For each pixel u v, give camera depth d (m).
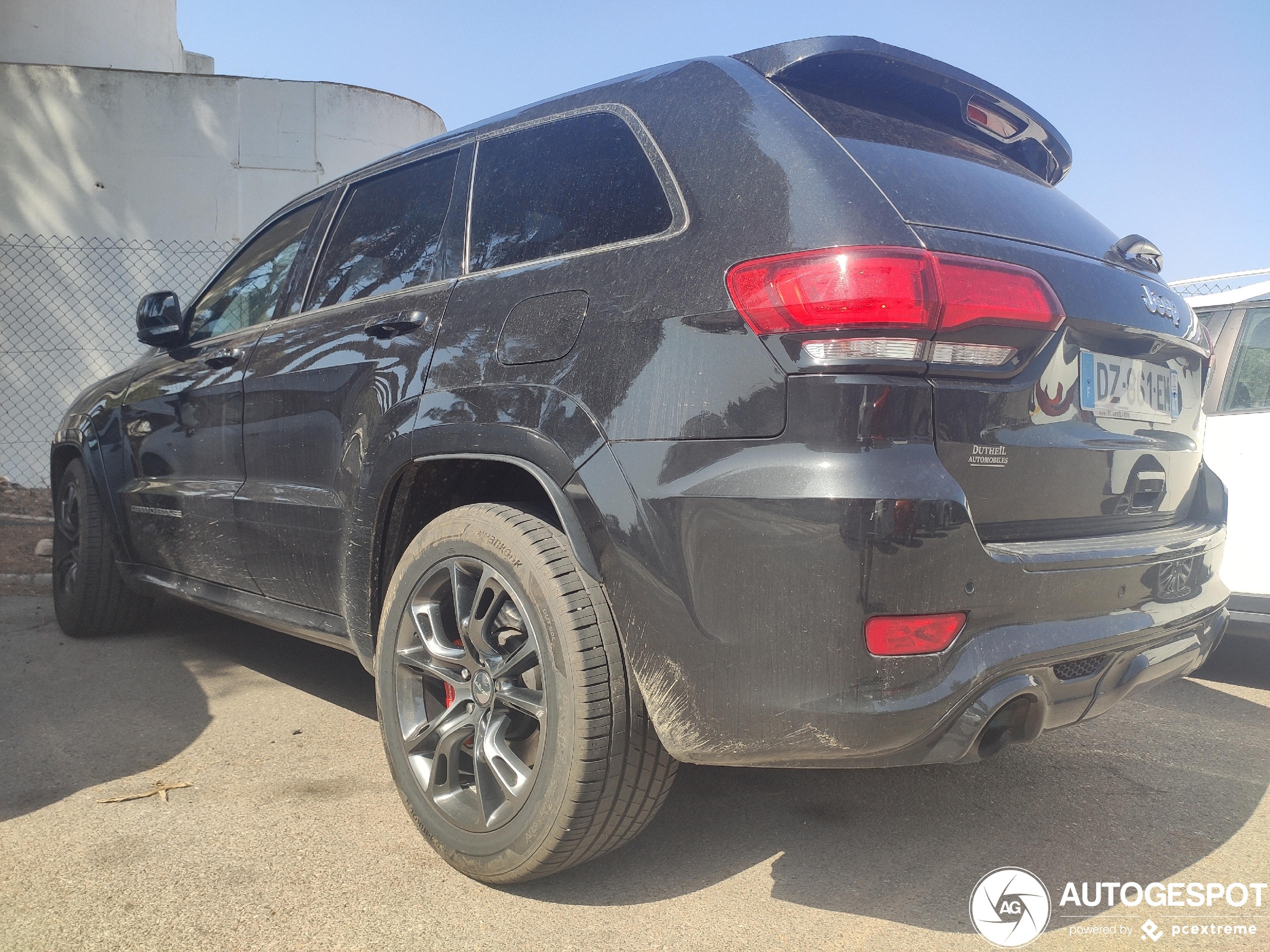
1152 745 2.94
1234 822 2.37
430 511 2.32
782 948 1.76
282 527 2.69
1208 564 2.21
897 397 1.58
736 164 1.83
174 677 3.50
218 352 3.19
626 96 2.13
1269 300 3.56
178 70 13.73
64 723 2.96
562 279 2.00
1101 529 2.00
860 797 2.49
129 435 3.71
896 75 2.07
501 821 1.91
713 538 1.65
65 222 9.46
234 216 9.71
